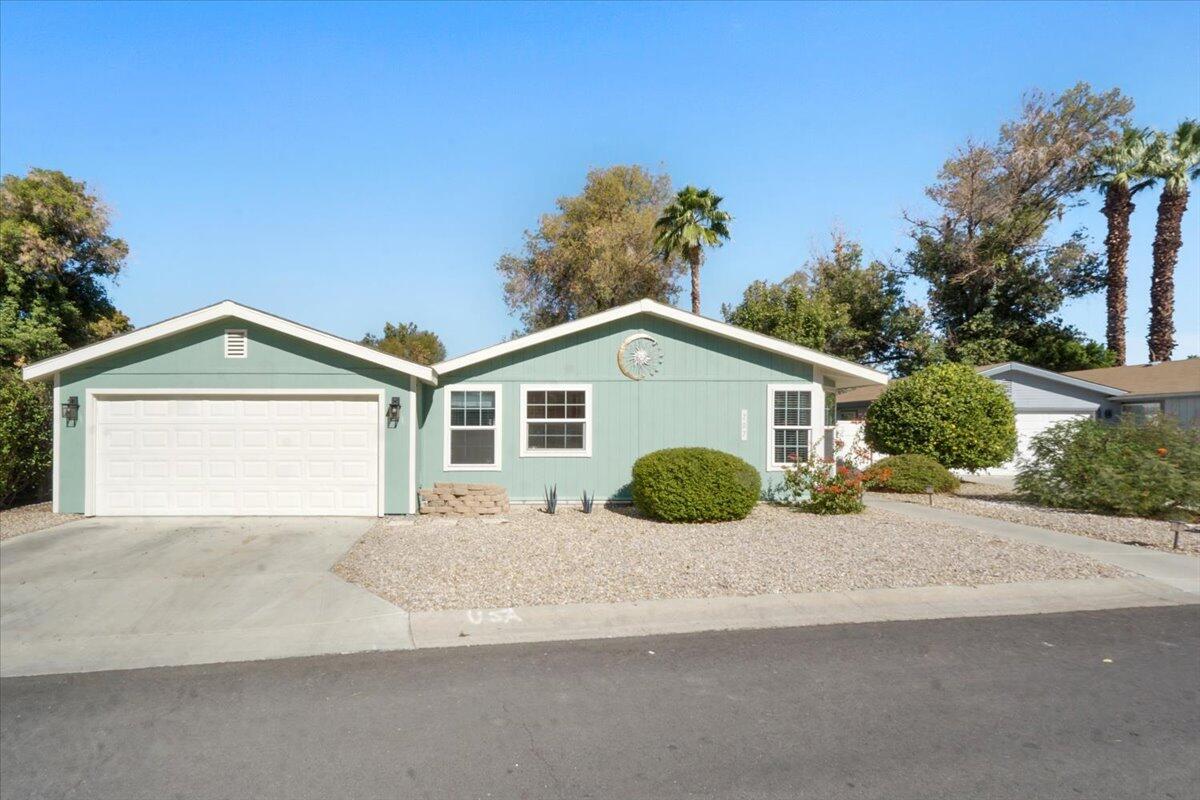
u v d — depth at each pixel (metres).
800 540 10.79
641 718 4.87
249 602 7.75
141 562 9.41
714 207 29.56
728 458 12.88
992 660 5.95
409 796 3.93
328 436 13.20
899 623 7.06
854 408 30.48
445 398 14.95
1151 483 13.30
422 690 5.44
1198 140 31.67
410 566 9.13
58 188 24.14
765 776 4.07
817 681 5.50
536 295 37.94
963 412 19.03
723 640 6.54
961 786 3.93
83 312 25.94
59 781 4.18
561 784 4.02
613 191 36.81
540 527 12.08
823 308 30.64
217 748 4.55
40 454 14.20
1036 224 32.72
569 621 7.12
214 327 13.09
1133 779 3.99
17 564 9.32
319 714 5.04
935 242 34.62
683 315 14.98
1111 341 33.06
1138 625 6.98
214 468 13.05
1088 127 32.97
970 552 9.92
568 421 15.09
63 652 6.50
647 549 10.11
